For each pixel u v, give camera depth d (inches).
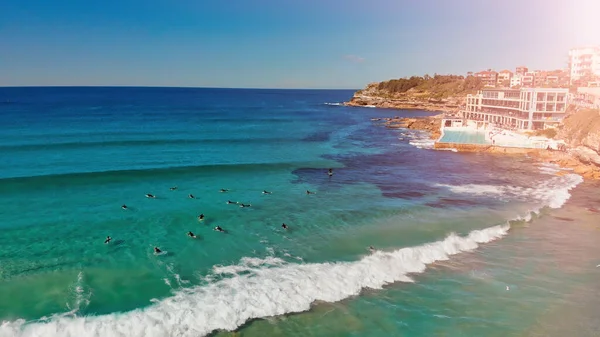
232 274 804.0
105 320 637.9
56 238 969.5
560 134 2615.7
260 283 767.7
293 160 2043.6
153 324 633.0
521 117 3255.4
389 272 825.5
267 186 1499.8
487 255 921.5
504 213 1209.4
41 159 1903.3
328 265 844.6
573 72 5398.6
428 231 1053.2
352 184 1567.4
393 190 1481.3
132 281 770.8
